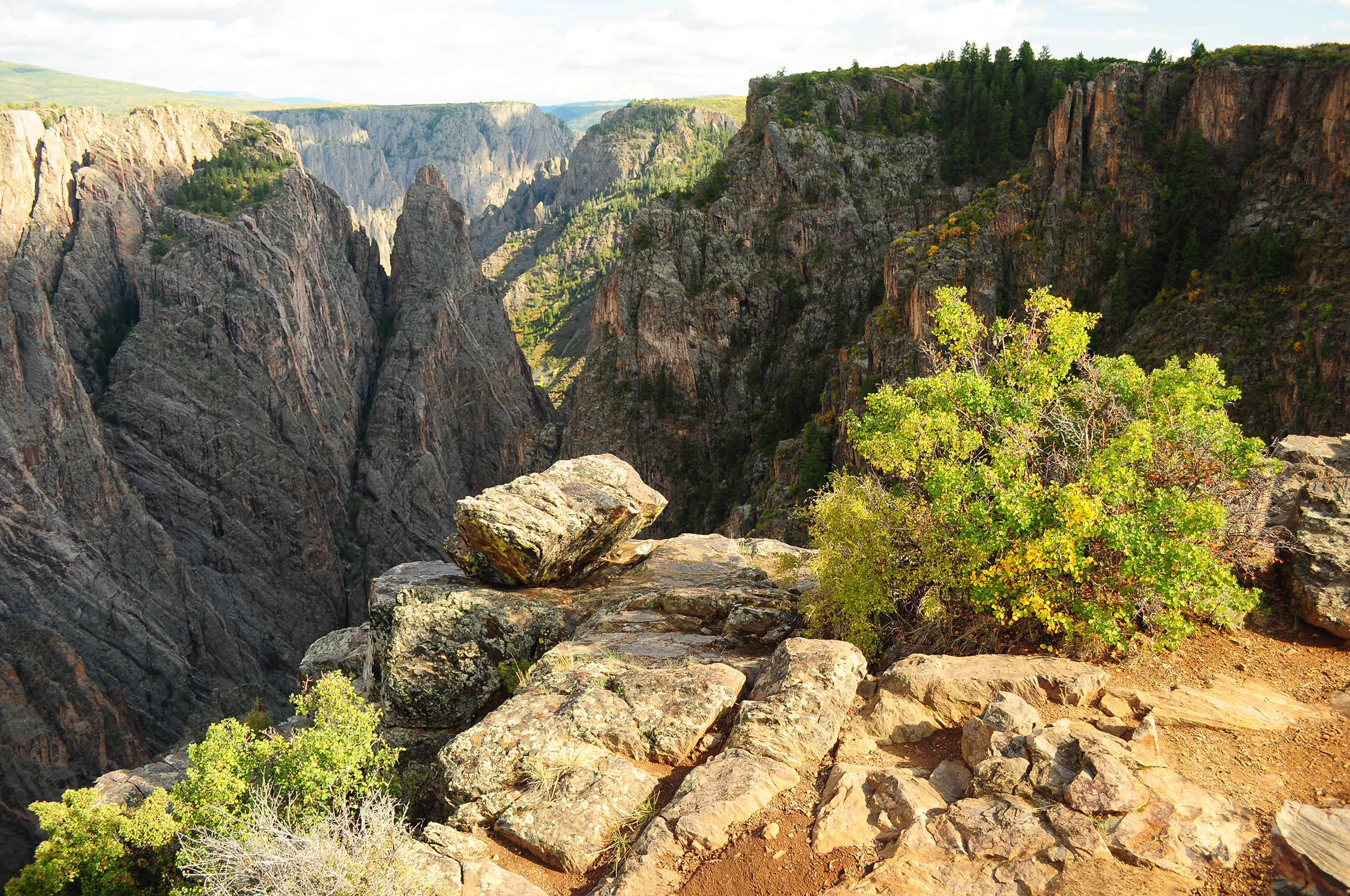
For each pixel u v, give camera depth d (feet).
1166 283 262.88
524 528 60.54
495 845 32.86
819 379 371.15
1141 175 280.10
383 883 27.63
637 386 442.09
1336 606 37.93
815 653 38.19
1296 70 253.03
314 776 38.81
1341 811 23.62
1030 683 34.86
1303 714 32.24
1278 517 45.21
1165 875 24.32
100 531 400.47
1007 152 432.66
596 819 32.14
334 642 90.43
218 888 30.14
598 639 51.47
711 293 440.45
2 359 381.40
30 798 328.70
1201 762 29.78
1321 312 212.64
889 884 25.63
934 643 43.19
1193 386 46.83
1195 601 37.96
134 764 361.92
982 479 41.81
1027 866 25.55
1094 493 38.60
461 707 58.18
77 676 357.61
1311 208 239.09
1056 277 284.41
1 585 368.68
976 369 51.75
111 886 61.93
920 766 32.55
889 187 444.14
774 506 279.28
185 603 421.59
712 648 48.49
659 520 421.59
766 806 30.86
